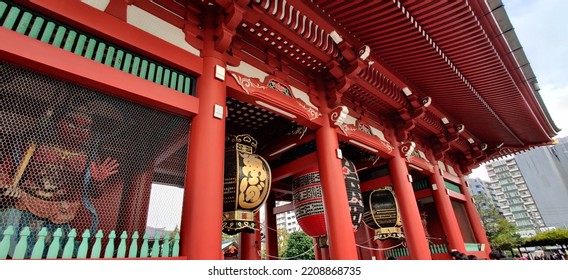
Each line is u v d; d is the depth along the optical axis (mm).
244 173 6848
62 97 4137
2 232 3414
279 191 13258
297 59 7949
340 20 6941
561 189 70125
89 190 4125
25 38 3801
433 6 6523
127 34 4883
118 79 4449
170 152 4918
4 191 3572
